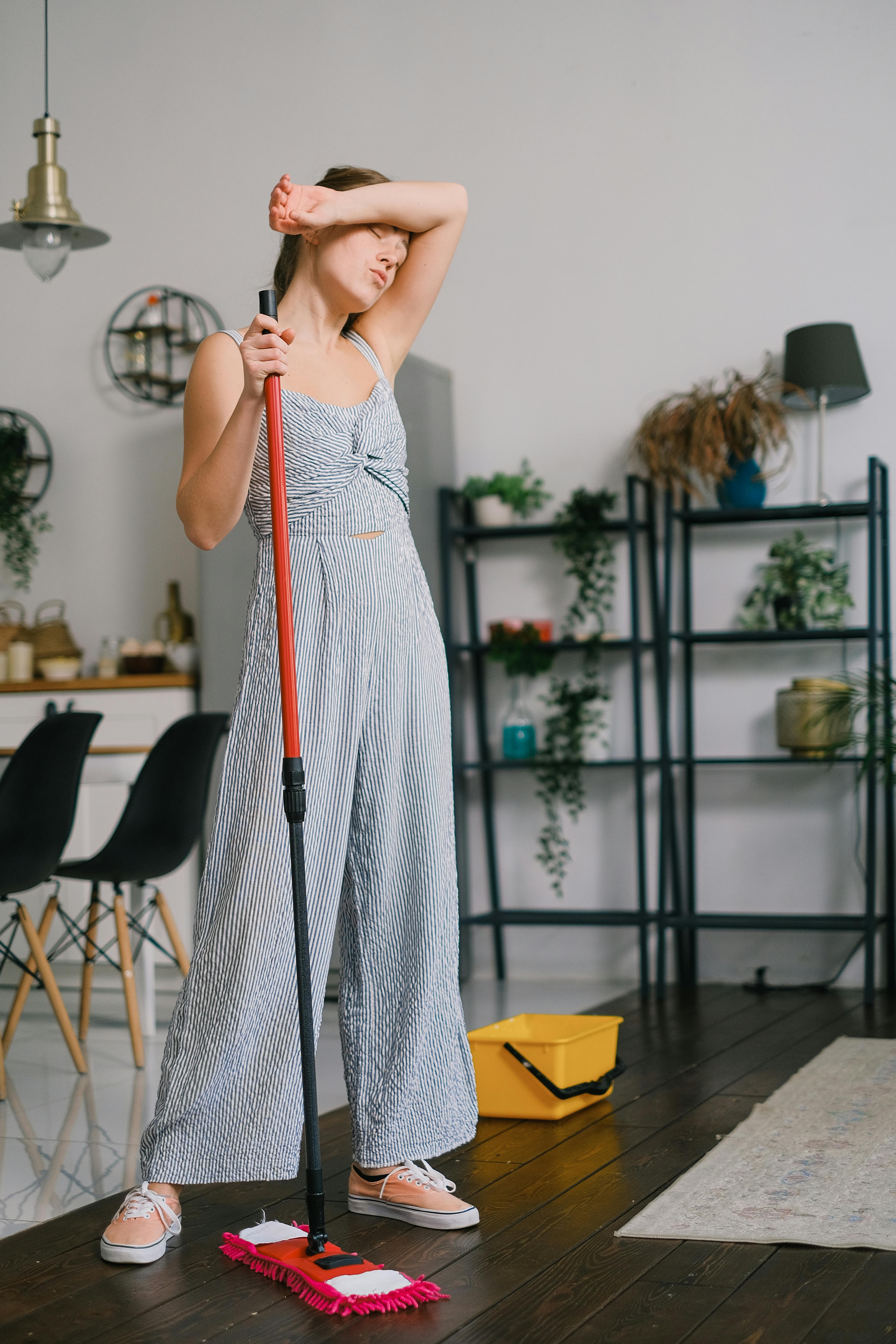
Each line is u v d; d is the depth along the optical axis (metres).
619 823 4.60
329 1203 2.11
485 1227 1.97
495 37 4.77
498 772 4.74
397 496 1.99
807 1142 2.35
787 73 4.43
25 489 5.35
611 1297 1.68
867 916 3.91
